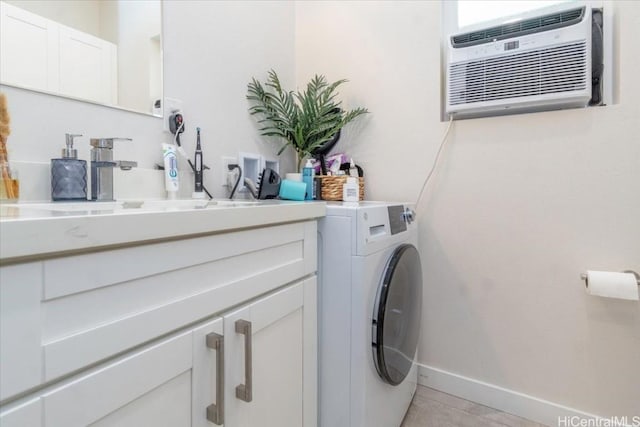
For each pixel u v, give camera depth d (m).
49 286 0.42
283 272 0.88
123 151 1.13
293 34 1.97
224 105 1.49
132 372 0.52
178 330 0.61
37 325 0.41
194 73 1.36
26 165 0.90
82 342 0.46
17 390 0.39
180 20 1.30
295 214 0.91
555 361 1.38
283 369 0.89
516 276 1.45
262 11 1.73
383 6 1.72
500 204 1.47
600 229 1.29
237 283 0.73
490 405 1.50
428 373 1.65
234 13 1.55
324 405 1.09
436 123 1.60
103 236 0.46
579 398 1.34
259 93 1.65
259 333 0.80
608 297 1.26
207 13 1.42
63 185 0.91
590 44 1.25
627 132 1.25
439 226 1.61
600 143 1.29
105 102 1.08
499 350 1.49
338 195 1.55
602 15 1.32
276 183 1.44
